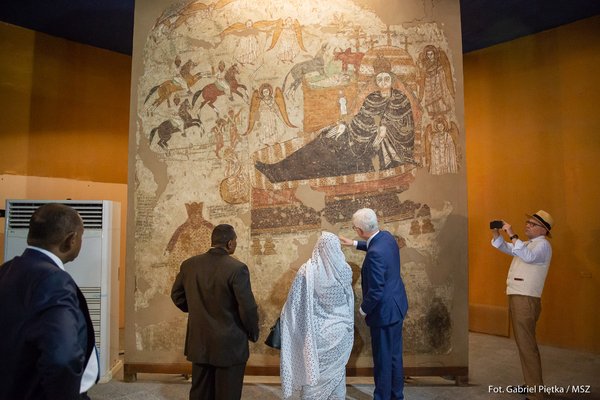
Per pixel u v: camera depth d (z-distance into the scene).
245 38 4.18
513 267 3.64
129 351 3.99
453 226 3.98
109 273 4.00
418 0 4.13
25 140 5.18
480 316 5.65
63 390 1.42
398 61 4.09
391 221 3.98
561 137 5.07
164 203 4.09
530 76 5.35
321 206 4.02
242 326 2.81
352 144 4.05
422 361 3.91
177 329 3.99
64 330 1.45
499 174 5.57
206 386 2.83
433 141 4.04
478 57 5.83
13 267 1.62
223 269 2.77
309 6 4.16
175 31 4.21
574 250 4.93
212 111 4.14
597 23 4.85
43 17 5.06
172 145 4.14
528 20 5.07
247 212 4.05
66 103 5.49
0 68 5.05
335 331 3.10
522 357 3.48
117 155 5.89
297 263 4.00
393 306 3.21
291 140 4.08
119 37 5.56
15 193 5.09
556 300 5.05
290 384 3.07
